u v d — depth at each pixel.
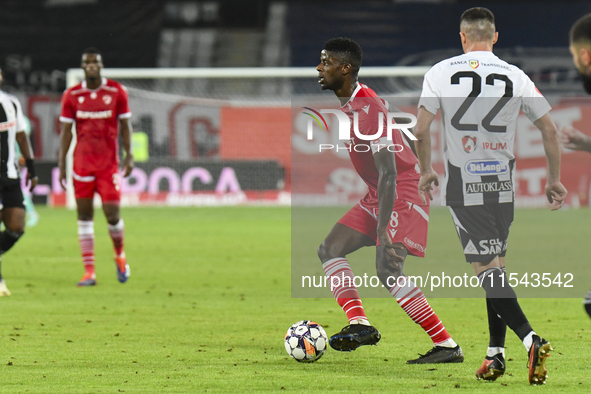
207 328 19.83
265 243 43.16
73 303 23.94
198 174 72.56
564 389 13.31
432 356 15.62
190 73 62.16
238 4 102.31
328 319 21.28
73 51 93.56
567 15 97.75
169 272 31.89
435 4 99.62
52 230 50.12
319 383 13.77
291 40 99.44
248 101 85.94
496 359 13.86
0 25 93.12
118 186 27.56
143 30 95.50
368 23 99.44
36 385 13.63
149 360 15.84
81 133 27.22
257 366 15.27
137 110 78.62
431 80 14.68
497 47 97.00
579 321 20.98
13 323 20.39
